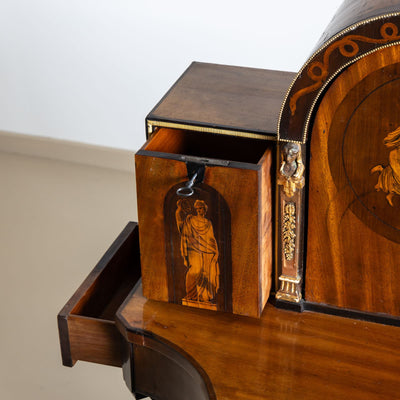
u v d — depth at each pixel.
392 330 1.47
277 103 1.50
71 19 2.90
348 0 1.43
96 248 2.76
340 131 1.31
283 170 1.36
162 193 1.40
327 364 1.40
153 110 1.49
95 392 2.23
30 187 3.12
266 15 2.69
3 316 2.47
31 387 2.23
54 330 2.42
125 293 1.79
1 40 3.02
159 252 1.48
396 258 1.41
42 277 2.64
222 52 2.82
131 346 1.51
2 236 2.85
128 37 2.88
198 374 1.39
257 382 1.37
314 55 1.23
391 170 1.32
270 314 1.52
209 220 1.40
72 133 3.21
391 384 1.36
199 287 1.50
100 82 3.03
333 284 1.48
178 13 2.78
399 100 1.24
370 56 1.22
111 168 3.23
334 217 1.40
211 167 1.34
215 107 1.50
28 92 3.14
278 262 1.49
